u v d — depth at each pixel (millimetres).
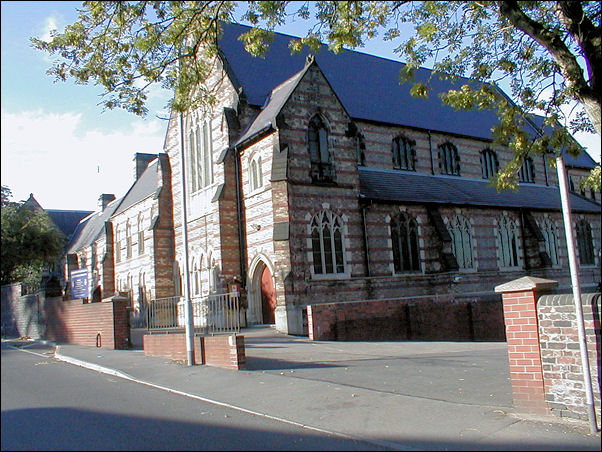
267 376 13023
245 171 27297
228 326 15062
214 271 29188
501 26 13133
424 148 35656
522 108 13586
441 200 31094
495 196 35906
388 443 7707
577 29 10445
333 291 25172
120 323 20594
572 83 10906
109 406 10227
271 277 25953
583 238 39969
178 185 34562
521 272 34375
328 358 16281
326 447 7570
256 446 7586
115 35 13180
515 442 7594
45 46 12969
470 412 9195
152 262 34594
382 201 27938
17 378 14047
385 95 37438
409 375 13055
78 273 25672
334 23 12508
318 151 26047
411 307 25391
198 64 14297
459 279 29047
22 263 25297
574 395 8547
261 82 30844
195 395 11383
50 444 7539
